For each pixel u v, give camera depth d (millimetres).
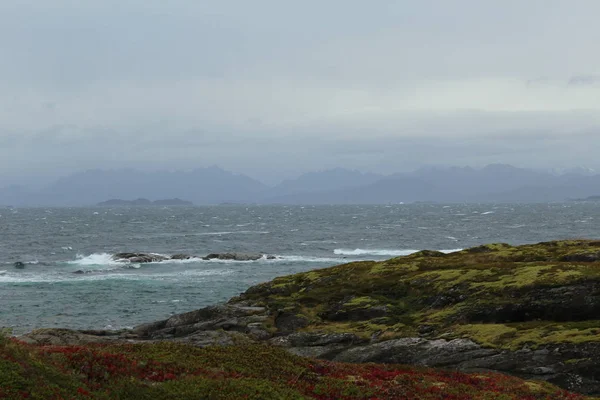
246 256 115438
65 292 75375
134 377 20922
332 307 44812
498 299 37781
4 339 20250
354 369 28156
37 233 189000
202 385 20875
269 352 28016
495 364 30609
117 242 156500
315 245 149375
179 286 80625
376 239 166875
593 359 28688
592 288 35969
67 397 17359
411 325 38250
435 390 24828
